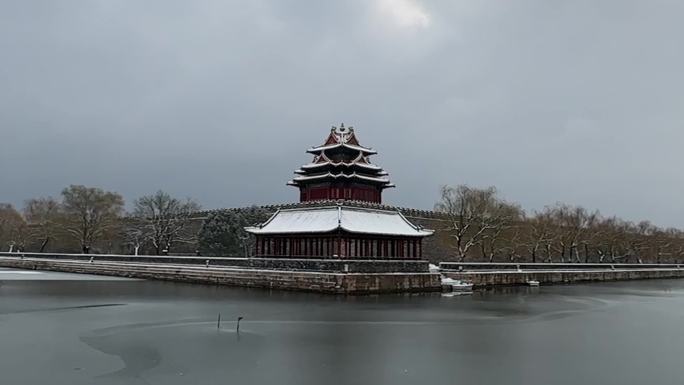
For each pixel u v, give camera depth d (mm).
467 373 36656
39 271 133750
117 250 158375
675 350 44688
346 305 70062
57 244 162125
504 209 137625
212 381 33875
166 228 145500
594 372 37469
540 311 69000
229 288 91500
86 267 127125
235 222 138000
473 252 137250
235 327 52469
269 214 136250
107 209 150625
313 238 90938
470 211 131625
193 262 105875
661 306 77500
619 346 46188
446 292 92750
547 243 146750
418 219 130500
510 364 39344
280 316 59938
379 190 108562
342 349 43375
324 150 105312
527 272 116375
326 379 34688
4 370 35844
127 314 60375
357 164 102125
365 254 90188
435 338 48562
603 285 121438
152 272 112000
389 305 71062
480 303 76500
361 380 34594
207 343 44875
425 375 35969
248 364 38094
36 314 60000
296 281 86250
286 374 35688
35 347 42719
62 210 156625
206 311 63000
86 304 68750
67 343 44406
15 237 160000
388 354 41844
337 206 92062
